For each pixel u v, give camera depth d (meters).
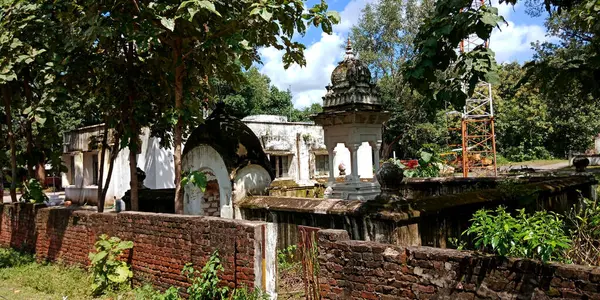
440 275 3.89
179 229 6.70
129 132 9.44
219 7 7.45
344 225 6.59
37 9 8.73
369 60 32.38
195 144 9.47
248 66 8.66
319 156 24.09
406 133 33.22
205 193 9.89
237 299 5.48
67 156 22.27
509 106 38.72
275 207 7.75
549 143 39.19
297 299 5.98
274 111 39.50
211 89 9.66
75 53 8.78
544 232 3.44
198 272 6.31
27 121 11.51
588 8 5.45
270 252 5.81
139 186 12.36
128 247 7.43
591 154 32.12
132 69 9.30
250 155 8.84
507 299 3.50
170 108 9.12
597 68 6.16
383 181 6.25
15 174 11.64
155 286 7.06
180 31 7.70
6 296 7.45
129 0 7.39
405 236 5.80
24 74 10.59
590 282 3.13
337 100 10.09
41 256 9.90
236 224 5.84
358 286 4.46
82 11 7.74
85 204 20.34
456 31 5.27
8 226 11.37
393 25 32.59
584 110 37.53
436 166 16.12
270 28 7.69
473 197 6.91
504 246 3.54
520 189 7.73
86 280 7.86
